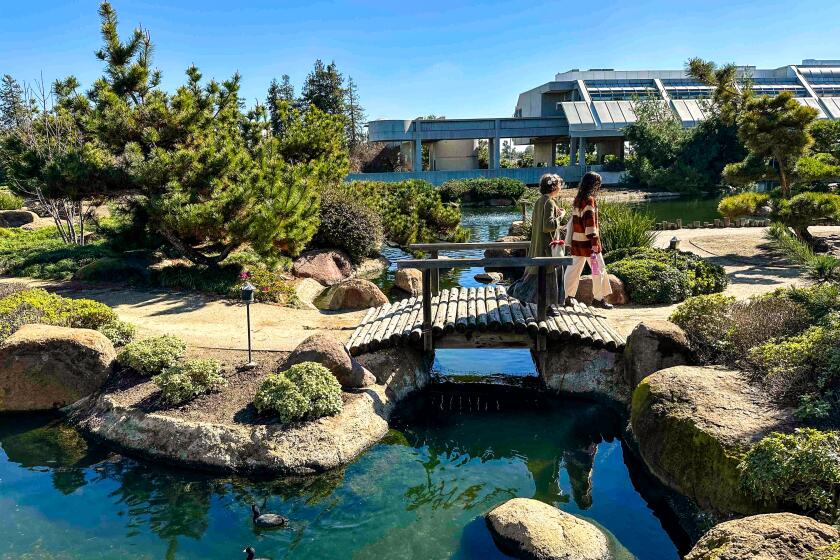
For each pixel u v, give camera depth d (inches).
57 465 261.3
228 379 307.3
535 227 330.6
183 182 518.3
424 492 243.6
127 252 613.6
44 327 335.9
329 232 708.0
